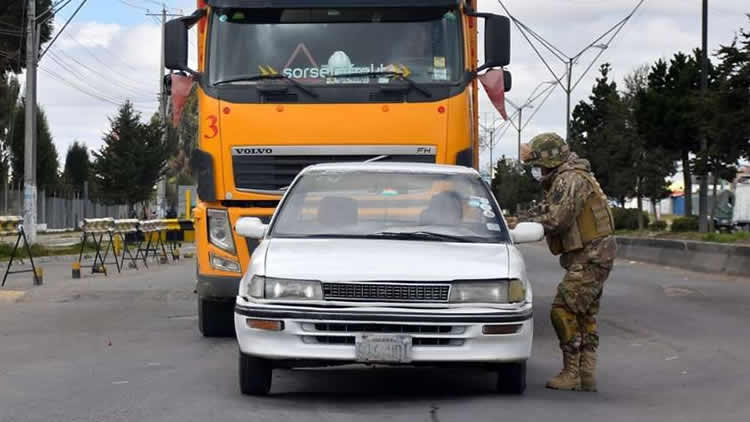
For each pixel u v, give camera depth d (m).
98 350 12.49
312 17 12.73
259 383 8.92
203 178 12.55
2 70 59.09
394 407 8.57
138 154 69.94
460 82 12.65
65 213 71.50
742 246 24.12
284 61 12.63
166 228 37.69
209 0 12.80
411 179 9.86
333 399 8.98
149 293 20.78
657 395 9.38
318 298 8.34
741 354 11.97
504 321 8.36
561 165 9.66
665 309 16.86
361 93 12.55
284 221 9.45
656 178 50.47
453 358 8.28
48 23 54.84
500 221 9.47
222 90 12.60
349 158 12.51
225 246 12.59
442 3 12.74
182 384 9.77
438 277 8.38
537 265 30.16
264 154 12.48
